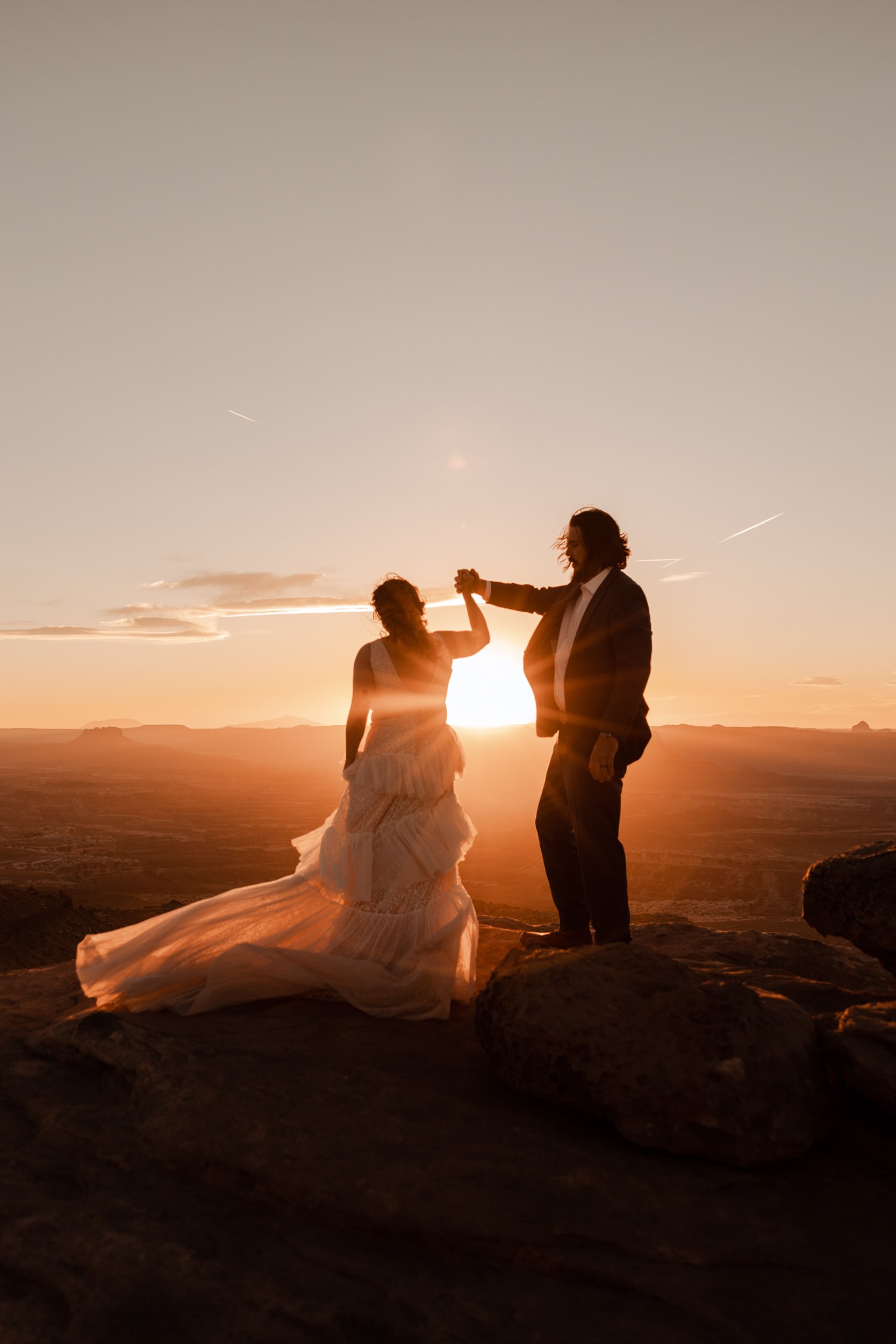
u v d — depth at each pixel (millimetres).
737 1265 2254
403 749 4203
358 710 4324
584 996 3166
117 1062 3312
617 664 4137
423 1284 2234
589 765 4086
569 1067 2979
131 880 103500
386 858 4113
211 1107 2936
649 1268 2248
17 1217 2457
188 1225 2439
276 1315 2098
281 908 4215
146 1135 2852
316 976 3904
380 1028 3760
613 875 4109
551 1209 2457
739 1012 2932
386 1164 2643
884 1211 2502
